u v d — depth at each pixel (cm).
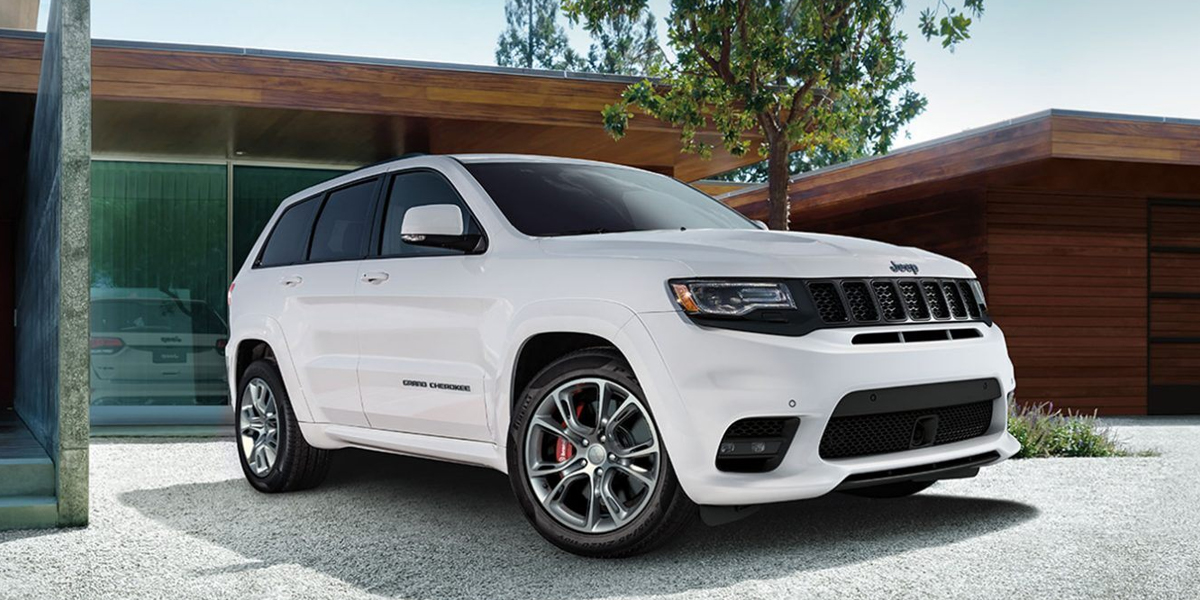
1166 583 420
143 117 1001
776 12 1069
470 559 479
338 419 609
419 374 541
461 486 681
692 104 1061
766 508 574
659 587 422
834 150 1134
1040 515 555
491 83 1038
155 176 1177
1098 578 428
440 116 1020
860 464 456
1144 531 515
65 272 554
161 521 576
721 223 589
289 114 999
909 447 478
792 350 438
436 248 552
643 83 1044
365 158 1223
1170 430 1130
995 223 1382
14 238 1273
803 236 512
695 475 435
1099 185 1343
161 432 1027
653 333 443
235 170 1202
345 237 624
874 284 475
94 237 1153
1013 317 1384
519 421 485
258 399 681
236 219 1197
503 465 505
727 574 438
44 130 735
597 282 465
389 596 421
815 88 1120
